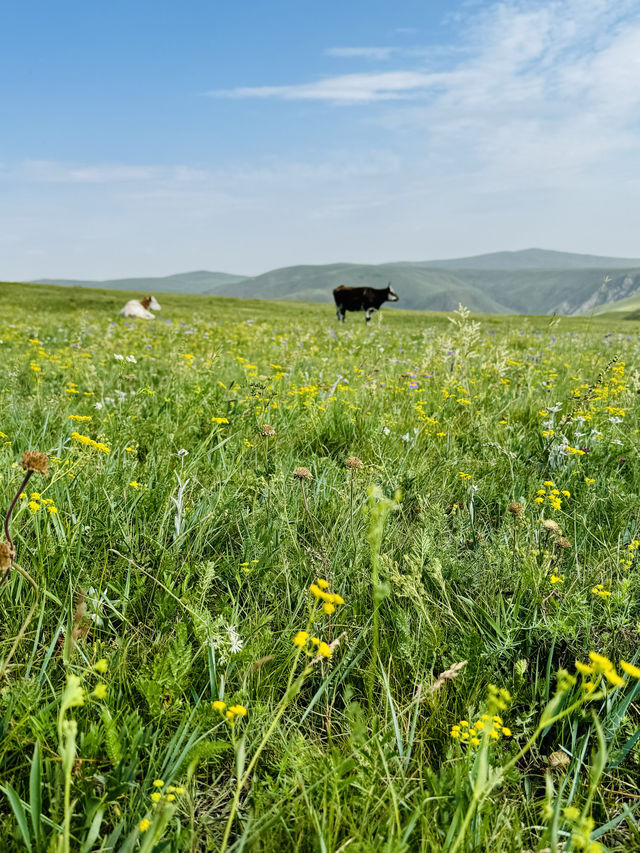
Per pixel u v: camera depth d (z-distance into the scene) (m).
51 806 1.69
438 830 1.67
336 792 1.66
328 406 6.09
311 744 2.05
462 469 4.71
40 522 3.13
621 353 10.58
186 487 3.73
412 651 2.44
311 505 3.73
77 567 2.83
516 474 4.61
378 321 14.55
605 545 3.40
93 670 2.10
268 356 12.56
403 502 3.97
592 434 5.17
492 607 2.86
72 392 6.84
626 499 4.05
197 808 1.87
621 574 3.12
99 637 2.57
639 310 150.50
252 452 4.67
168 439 4.85
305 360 10.57
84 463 3.39
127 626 2.63
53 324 21.05
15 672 2.27
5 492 3.36
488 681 2.37
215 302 58.59
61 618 2.40
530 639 2.60
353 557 3.14
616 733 2.15
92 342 14.47
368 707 2.30
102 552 3.05
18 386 7.10
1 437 4.49
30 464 1.91
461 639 2.52
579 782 2.02
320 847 1.59
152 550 3.11
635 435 5.45
